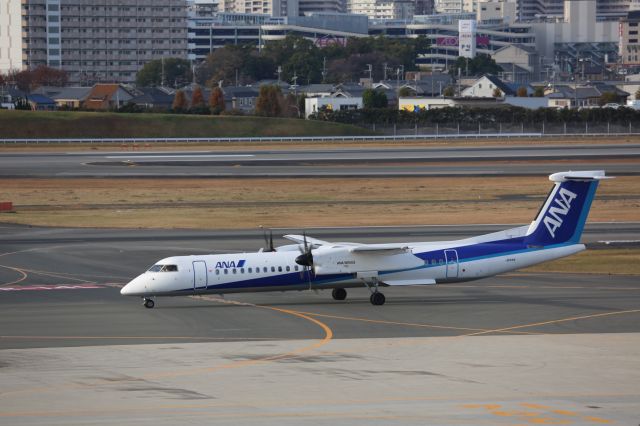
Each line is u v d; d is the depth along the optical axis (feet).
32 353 502.38
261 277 651.25
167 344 528.22
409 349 512.22
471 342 531.50
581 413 377.50
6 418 364.17
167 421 361.10
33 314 623.77
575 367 464.24
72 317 613.11
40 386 422.41
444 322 595.47
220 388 419.13
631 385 426.92
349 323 593.42
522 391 414.62
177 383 429.38
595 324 585.22
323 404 390.01
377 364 472.85
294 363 475.72
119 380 435.53
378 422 362.12
